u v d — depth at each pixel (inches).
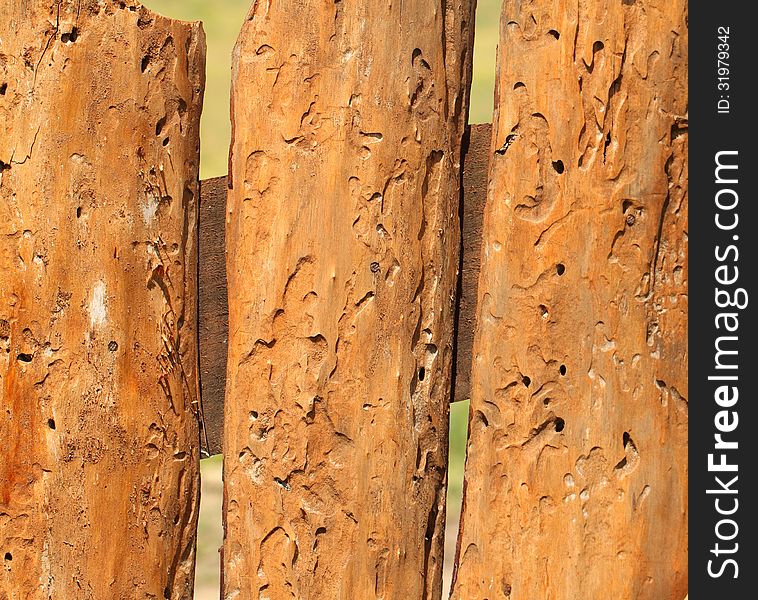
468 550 63.5
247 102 62.7
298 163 62.6
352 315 62.7
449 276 63.7
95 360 62.5
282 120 62.6
